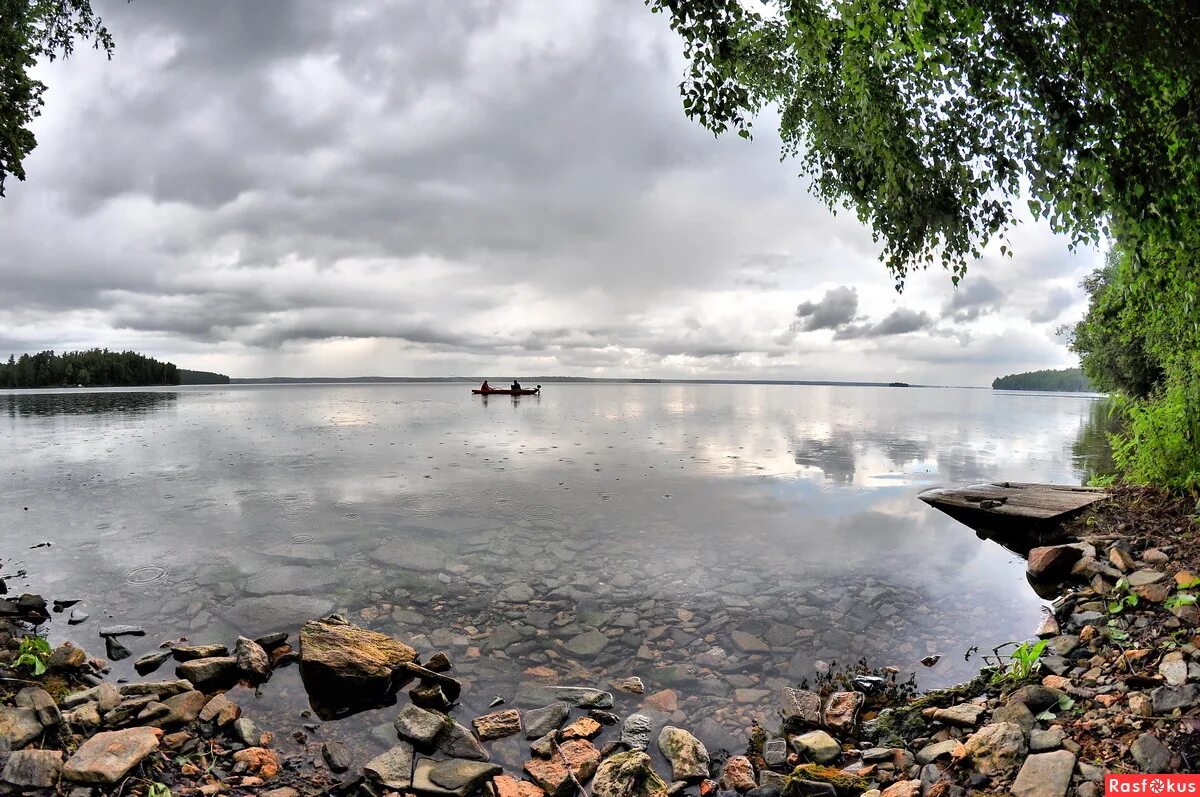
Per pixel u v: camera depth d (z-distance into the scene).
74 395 94.31
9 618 6.99
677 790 4.06
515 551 10.03
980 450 23.95
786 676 5.88
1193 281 5.60
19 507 13.05
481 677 5.90
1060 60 4.45
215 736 4.71
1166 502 9.71
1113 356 21.30
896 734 4.66
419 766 4.34
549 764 4.38
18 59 9.85
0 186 9.84
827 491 15.16
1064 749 3.81
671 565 9.34
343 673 5.40
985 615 7.31
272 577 8.66
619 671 6.01
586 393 123.31
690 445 25.33
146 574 8.74
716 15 4.95
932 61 4.67
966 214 5.21
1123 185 4.36
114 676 5.72
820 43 5.41
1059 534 10.23
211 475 17.22
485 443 25.72
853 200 6.57
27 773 3.75
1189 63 4.17
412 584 8.45
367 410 52.84
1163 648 4.94
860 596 8.02
